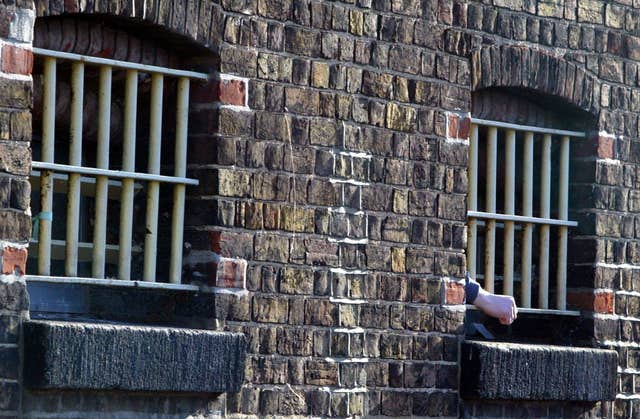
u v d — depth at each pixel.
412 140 20.53
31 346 16.84
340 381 19.67
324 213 19.61
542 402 21.78
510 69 21.62
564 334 22.72
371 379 19.98
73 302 18.38
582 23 22.50
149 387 17.69
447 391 20.75
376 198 20.12
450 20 21.02
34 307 17.95
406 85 20.50
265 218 19.06
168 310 18.98
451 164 20.94
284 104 19.30
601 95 22.67
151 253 18.31
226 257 18.72
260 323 18.98
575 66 22.38
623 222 22.88
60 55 17.52
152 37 18.48
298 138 19.41
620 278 22.81
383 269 20.16
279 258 19.16
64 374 16.89
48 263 17.50
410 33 20.56
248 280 18.91
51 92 17.48
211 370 18.27
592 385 22.03
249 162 18.97
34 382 16.80
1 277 16.77
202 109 18.88
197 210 18.81
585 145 22.72
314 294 19.47
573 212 22.78
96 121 18.38
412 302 20.44
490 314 21.14
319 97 19.61
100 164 17.92
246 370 18.83
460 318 20.92
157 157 18.41
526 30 21.84
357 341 19.86
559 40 22.22
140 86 18.75
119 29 18.25
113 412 17.69
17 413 16.86
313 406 19.42
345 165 19.83
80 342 17.05
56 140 18.58
